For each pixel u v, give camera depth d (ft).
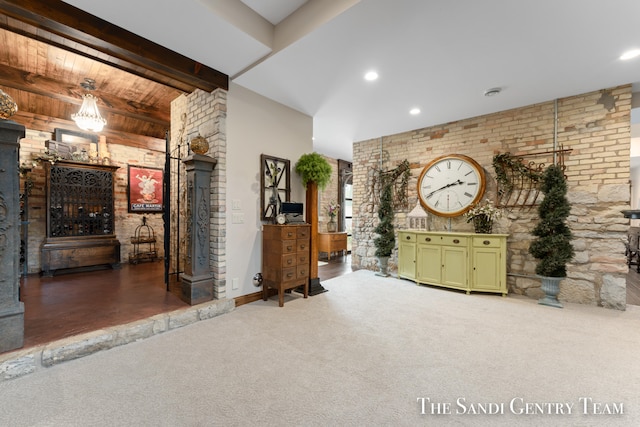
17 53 10.58
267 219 11.71
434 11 6.67
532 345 7.52
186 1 6.57
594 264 10.82
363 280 15.08
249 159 11.12
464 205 13.85
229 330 8.46
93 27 7.13
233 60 9.24
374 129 16.07
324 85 10.67
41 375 6.01
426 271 13.79
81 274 14.07
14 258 6.36
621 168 10.37
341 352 7.13
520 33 7.47
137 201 17.62
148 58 8.15
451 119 14.25
